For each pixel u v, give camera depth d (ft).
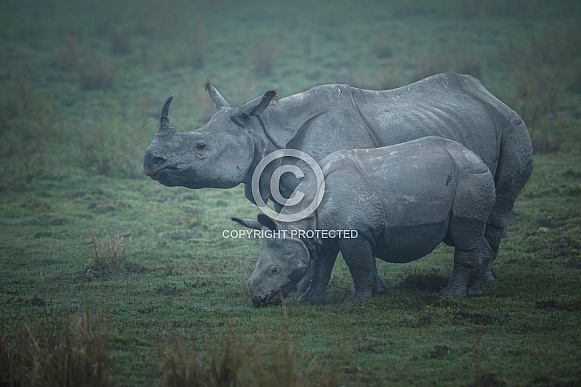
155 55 164.04
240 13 198.49
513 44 162.50
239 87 141.08
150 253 83.92
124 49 169.99
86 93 148.36
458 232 65.10
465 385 49.60
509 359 53.36
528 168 72.69
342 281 73.20
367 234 63.05
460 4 191.42
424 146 64.80
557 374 50.98
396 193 63.16
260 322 60.49
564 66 151.94
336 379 47.83
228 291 70.33
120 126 127.95
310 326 59.57
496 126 71.46
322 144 67.67
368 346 55.52
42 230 93.20
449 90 72.59
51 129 128.26
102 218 98.17
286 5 204.74
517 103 126.62
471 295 67.05
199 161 65.77
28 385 48.73
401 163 63.82
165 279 74.79
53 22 188.34
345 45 169.48
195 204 104.17
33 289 71.51
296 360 52.37
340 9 196.85
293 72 152.76
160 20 185.16
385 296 67.05
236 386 48.16
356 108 69.21
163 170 65.51
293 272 63.31
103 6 205.57
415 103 70.69
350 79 143.43
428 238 64.13
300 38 176.14
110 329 58.44
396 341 56.54
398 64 155.94
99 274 75.97
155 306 66.03
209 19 193.77
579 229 86.63
